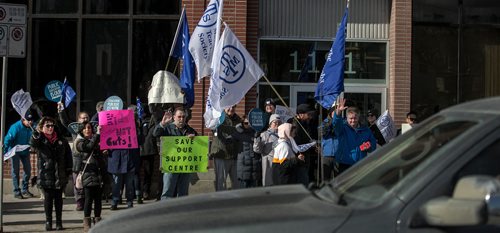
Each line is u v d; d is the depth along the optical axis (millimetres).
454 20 13016
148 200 11836
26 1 12523
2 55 8609
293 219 3088
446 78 13016
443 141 3348
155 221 3418
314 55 13078
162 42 12570
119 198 10820
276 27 13062
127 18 12531
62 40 12586
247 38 12695
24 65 12500
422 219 2904
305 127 10344
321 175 9617
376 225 2971
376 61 13094
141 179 11883
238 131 10172
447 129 3461
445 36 13016
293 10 13094
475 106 3568
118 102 11133
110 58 12609
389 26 13117
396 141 4039
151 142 11477
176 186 9461
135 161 10727
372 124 10922
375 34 13102
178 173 9312
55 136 8867
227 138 10164
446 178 3004
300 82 13062
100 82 12609
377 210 3025
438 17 12984
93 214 10086
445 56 13016
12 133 11648
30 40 12508
